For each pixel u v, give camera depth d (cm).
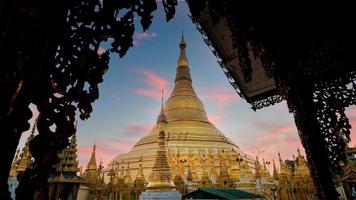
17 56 161
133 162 6519
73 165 2705
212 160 6153
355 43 829
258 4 679
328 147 894
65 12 222
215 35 983
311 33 798
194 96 8450
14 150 158
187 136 6950
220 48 1060
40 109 212
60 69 236
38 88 204
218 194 2311
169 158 5859
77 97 238
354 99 924
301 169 4644
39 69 181
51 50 203
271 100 1302
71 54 244
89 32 255
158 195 3106
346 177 2658
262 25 718
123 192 4744
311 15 739
